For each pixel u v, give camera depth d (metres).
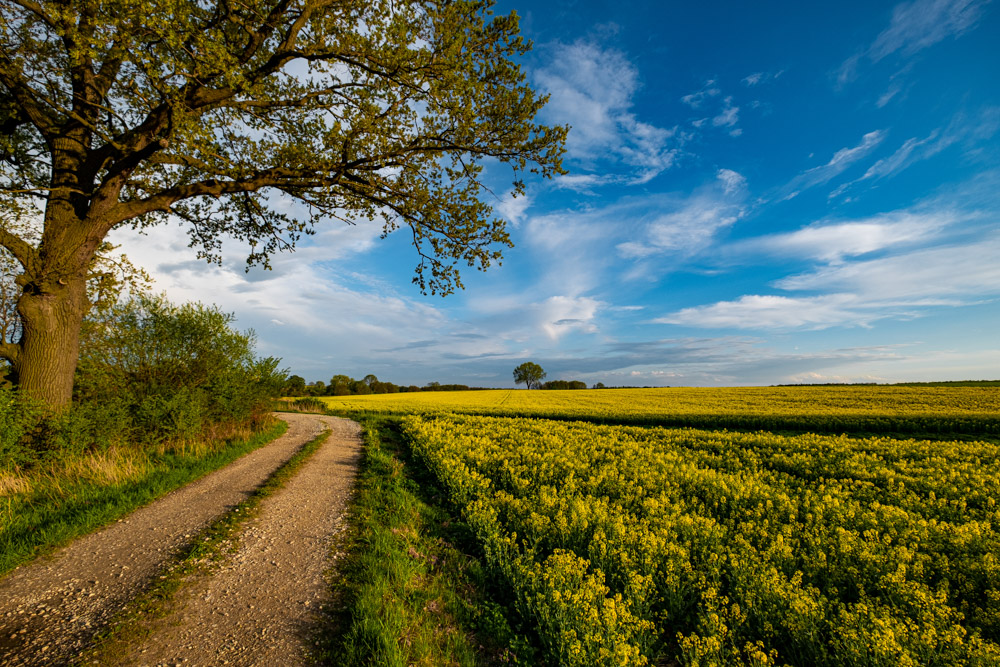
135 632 4.19
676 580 4.89
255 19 9.78
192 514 7.63
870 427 23.98
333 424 24.25
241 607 4.72
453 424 23.08
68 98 10.34
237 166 10.44
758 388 56.09
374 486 9.96
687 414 29.81
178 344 14.87
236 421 16.39
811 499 8.62
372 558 5.91
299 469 11.58
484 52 10.83
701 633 4.35
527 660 4.02
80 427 9.62
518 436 18.12
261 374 18.75
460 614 4.73
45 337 9.69
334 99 11.16
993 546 5.97
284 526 7.25
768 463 13.86
